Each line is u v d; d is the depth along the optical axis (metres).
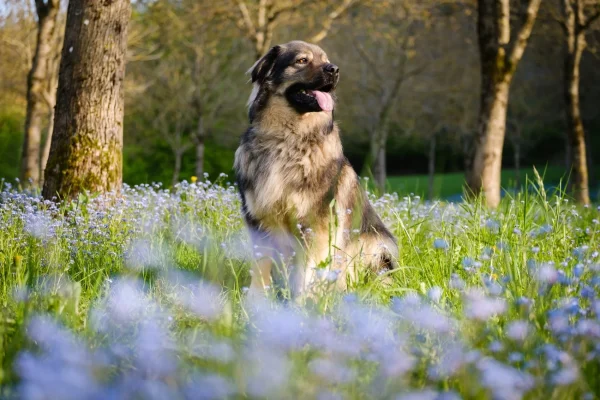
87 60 7.19
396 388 2.44
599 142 41.41
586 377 2.68
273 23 19.75
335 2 20.92
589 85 33.22
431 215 6.40
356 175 5.58
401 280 4.55
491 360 2.67
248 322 3.47
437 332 3.01
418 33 27.73
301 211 5.07
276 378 2.32
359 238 5.36
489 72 12.52
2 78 23.92
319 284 3.70
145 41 24.78
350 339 2.85
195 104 29.84
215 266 4.67
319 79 5.14
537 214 6.10
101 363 2.55
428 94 32.59
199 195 7.07
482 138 12.61
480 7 12.58
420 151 46.62
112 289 3.97
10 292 3.86
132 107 30.97
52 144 7.31
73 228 5.43
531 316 3.07
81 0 7.17
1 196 7.07
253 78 5.54
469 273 4.13
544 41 27.73
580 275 3.59
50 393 2.05
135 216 6.33
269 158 5.16
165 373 2.47
